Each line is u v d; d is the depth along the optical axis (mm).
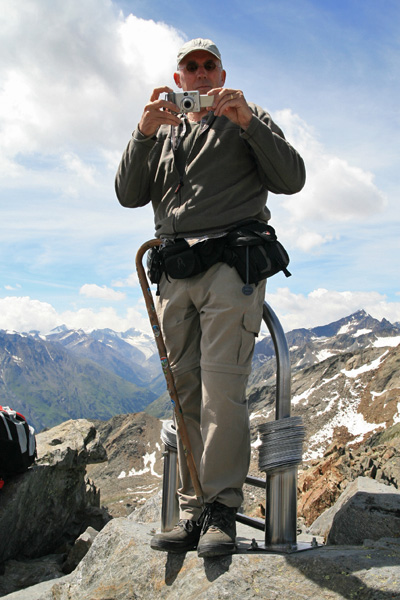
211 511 3244
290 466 3297
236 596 2680
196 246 3391
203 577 3029
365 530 3668
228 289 3314
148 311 3738
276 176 3537
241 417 3293
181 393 3686
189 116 3850
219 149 3580
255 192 3658
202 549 3021
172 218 3588
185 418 3658
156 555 3541
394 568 2586
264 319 3783
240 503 3291
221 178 3570
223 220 3473
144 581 3426
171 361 3717
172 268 3473
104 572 3818
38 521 7031
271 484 3355
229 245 3387
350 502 3992
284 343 3627
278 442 3342
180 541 3375
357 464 21672
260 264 3346
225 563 3033
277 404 3529
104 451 8188
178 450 3645
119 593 3502
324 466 20562
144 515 6074
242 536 4109
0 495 6492
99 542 4156
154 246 3787
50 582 5070
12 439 6531
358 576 2584
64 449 7449
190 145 3689
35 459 7227
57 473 7312
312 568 2773
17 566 6453
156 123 3463
